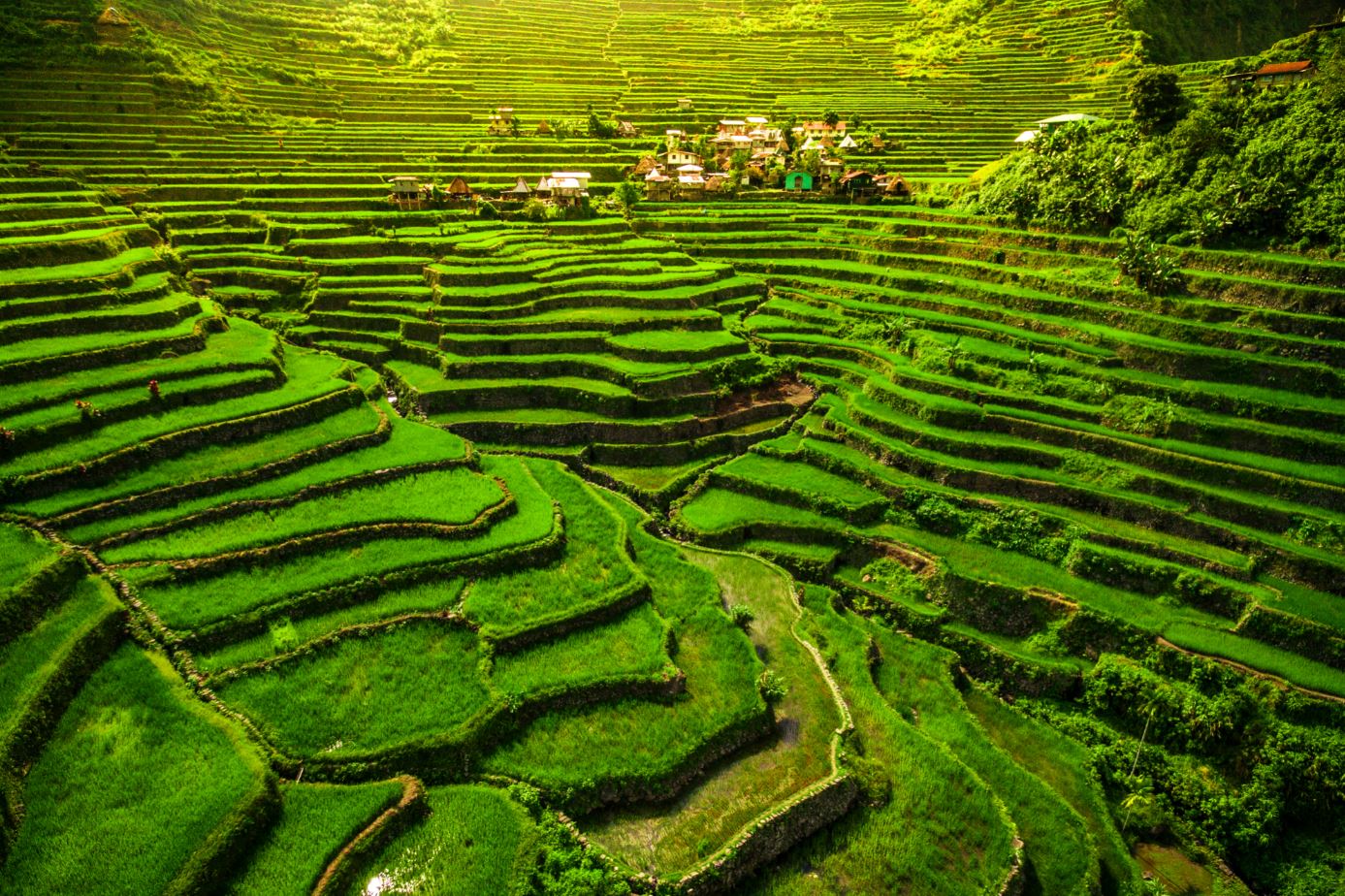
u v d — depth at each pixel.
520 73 138.50
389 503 44.81
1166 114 69.38
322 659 35.12
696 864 29.89
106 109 95.88
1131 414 52.53
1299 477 45.38
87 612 34.25
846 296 76.12
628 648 38.34
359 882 27.48
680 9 181.25
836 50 155.75
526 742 33.53
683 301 71.81
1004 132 113.06
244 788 28.45
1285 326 53.38
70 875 25.50
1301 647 38.91
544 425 57.72
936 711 39.62
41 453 42.09
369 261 76.88
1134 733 39.09
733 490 54.34
